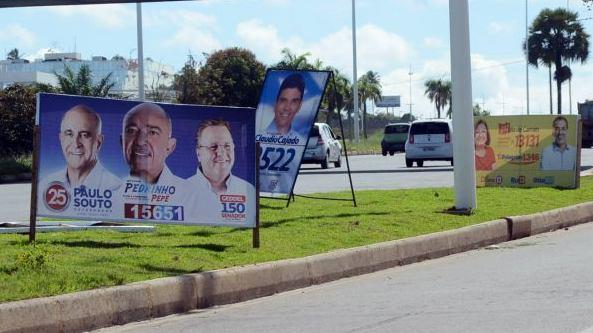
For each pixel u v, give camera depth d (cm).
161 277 852
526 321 753
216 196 1056
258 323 782
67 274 825
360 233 1192
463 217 1382
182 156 1054
